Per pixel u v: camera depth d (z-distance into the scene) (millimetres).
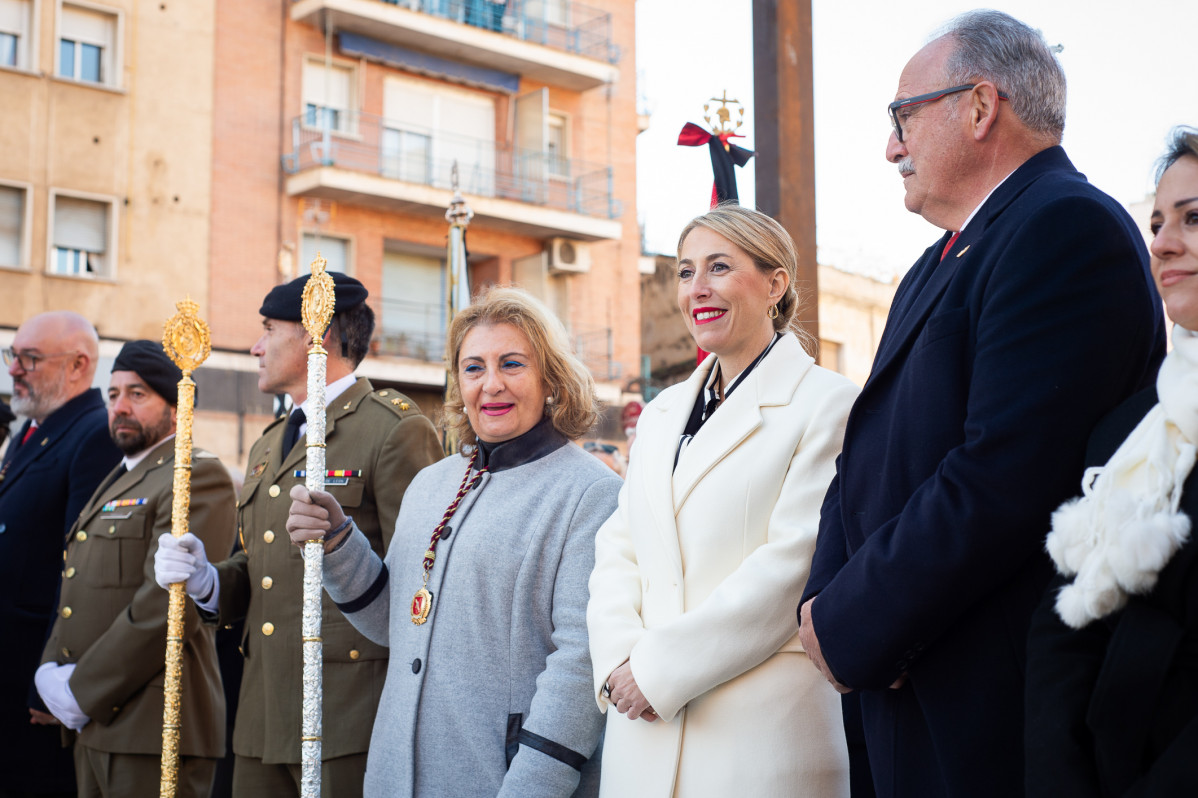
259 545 3475
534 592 2777
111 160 16781
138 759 3818
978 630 1978
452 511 2906
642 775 2387
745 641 2322
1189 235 1731
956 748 1952
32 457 4844
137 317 16797
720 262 2648
